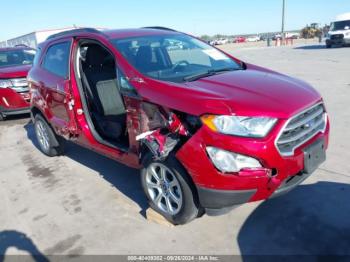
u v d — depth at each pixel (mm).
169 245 2990
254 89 2965
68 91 4230
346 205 3289
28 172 4969
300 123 2738
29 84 5371
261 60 18312
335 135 5105
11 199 4160
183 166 2867
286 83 3234
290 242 2865
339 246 2756
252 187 2611
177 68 3633
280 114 2611
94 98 4363
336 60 15281
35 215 3721
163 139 2926
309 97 2986
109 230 3297
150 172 3291
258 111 2598
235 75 3430
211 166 2641
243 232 3057
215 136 2600
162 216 3291
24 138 6793
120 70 3518
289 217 3189
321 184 3707
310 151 2797
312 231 2967
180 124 2832
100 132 4277
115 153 3785
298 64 14766
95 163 5027
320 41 37562
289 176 2732
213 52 4309
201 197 2797
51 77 4660
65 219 3576
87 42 4129
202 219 3311
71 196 4066
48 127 5199
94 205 3791
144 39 4012
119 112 4465
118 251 2979
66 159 5320
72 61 4234
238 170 2586
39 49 5324
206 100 2729
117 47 3693
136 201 3789
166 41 4129
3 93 7645
